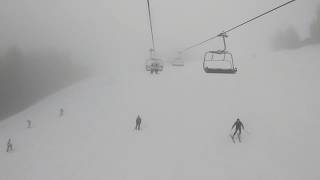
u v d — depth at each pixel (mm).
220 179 16109
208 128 22844
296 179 15344
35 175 20062
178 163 18312
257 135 20625
